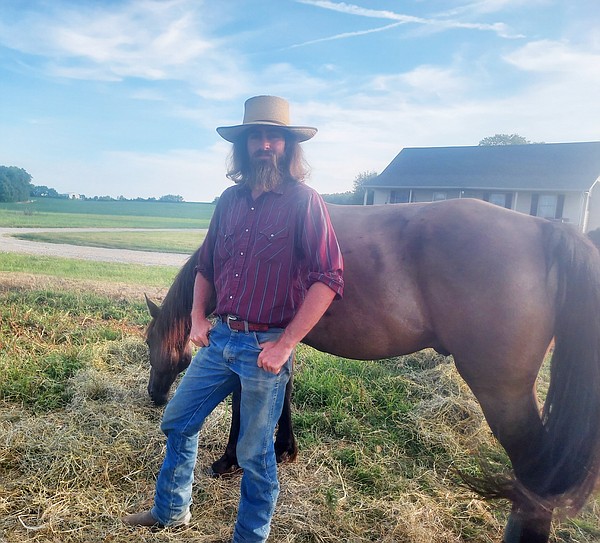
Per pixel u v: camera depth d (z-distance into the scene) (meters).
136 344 4.41
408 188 23.55
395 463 2.78
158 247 16.56
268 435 1.77
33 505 2.21
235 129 1.80
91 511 2.20
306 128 1.79
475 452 2.85
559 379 1.83
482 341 1.93
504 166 23.19
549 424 1.84
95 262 11.17
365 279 2.13
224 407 3.31
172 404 1.92
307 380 3.71
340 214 2.35
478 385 2.01
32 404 3.25
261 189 1.74
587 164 21.66
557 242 1.90
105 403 3.25
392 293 2.10
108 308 5.91
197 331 1.93
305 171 1.87
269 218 1.72
